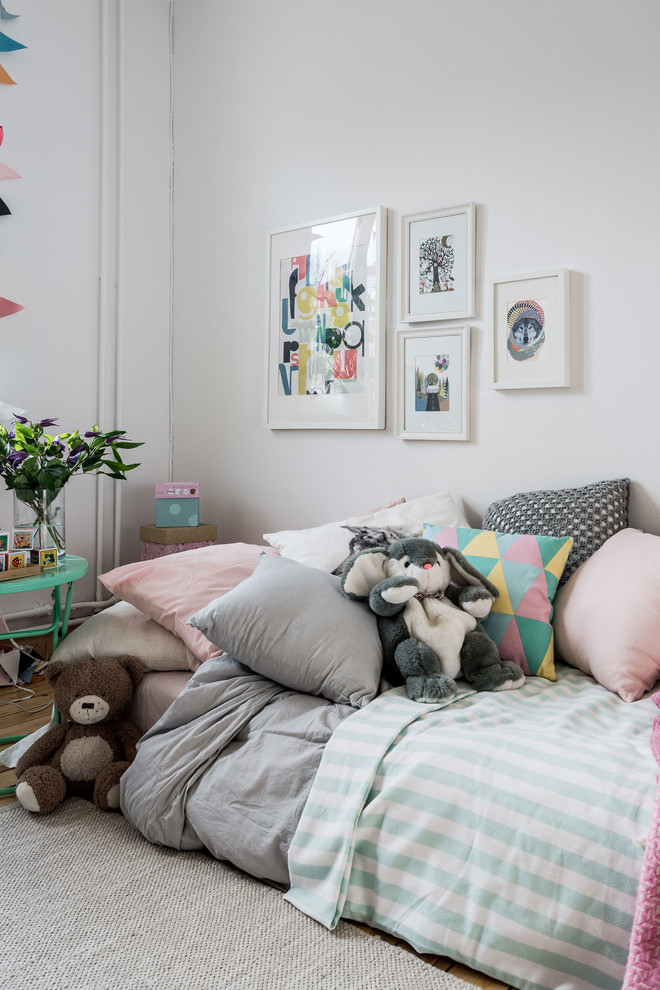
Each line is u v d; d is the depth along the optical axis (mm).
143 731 2109
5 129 2893
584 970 1248
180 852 1744
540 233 2373
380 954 1408
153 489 3473
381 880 1472
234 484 3289
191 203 3410
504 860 1341
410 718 1636
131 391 3365
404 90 2680
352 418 2838
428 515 2467
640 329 2197
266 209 3121
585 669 1937
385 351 2746
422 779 1476
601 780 1337
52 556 2242
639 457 2211
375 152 2764
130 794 1812
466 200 2535
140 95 3336
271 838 1601
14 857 1705
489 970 1332
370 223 2754
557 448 2365
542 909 1288
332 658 1786
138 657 2135
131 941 1429
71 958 1381
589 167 2277
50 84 3029
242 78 3188
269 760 1687
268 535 2564
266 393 3104
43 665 2969
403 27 2676
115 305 3291
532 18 2377
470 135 2518
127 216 3309
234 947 1416
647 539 2045
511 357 2428
